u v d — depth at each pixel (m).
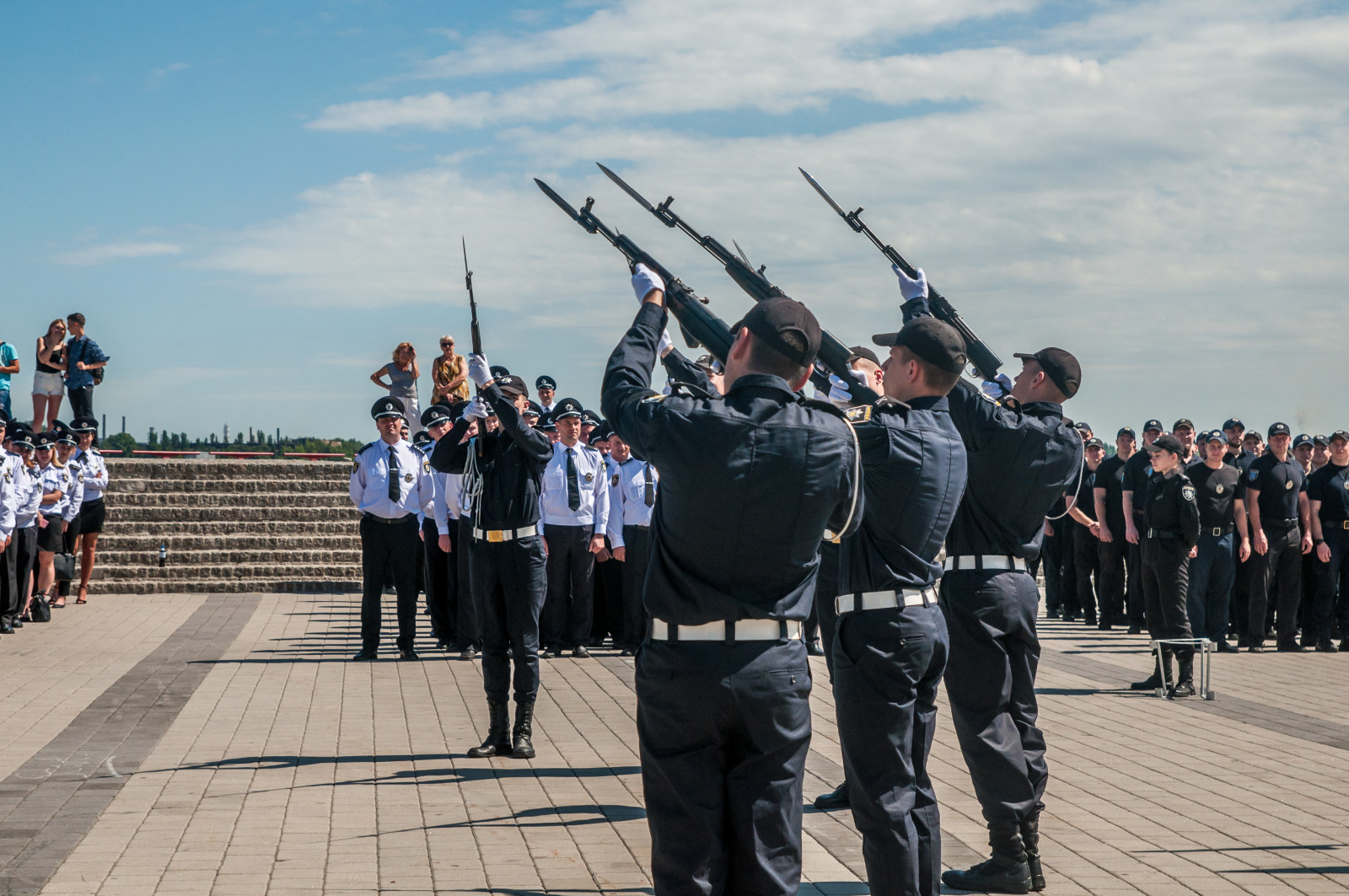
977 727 5.59
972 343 6.68
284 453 25.77
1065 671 12.59
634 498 13.68
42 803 6.87
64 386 20.92
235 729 9.05
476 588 8.30
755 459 3.82
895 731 4.78
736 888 3.90
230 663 12.45
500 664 8.27
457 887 5.54
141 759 7.98
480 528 8.27
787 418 3.90
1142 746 8.75
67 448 15.91
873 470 4.80
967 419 5.57
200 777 7.54
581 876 5.70
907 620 4.79
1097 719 9.84
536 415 13.41
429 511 14.02
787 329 4.00
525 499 8.27
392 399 13.11
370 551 12.84
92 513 18.12
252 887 5.49
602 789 7.31
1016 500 5.62
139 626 15.45
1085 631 16.23
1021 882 5.53
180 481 21.72
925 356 5.09
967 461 5.55
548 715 9.79
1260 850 6.17
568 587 13.59
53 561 15.82
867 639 4.80
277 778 7.54
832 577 5.80
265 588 20.45
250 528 21.53
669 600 3.90
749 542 3.85
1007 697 5.64
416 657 12.96
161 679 11.40
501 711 8.26
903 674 4.77
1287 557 14.68
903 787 4.78
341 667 12.33
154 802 6.92
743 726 3.87
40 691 10.57
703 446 3.83
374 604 12.88
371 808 6.86
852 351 6.00
